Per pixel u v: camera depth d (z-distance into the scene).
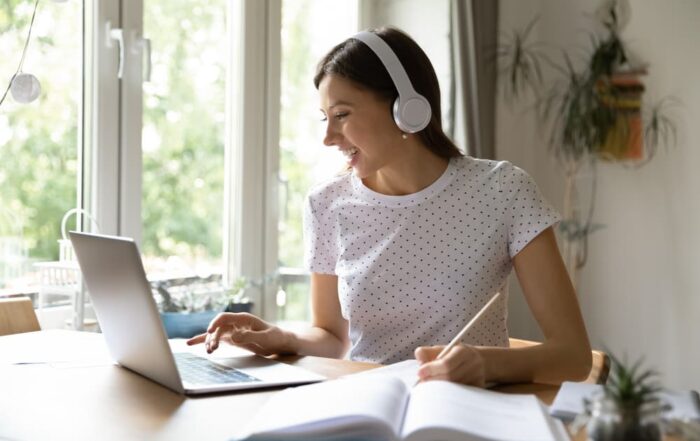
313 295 1.84
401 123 1.57
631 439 0.89
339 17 3.15
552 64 3.75
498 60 3.62
